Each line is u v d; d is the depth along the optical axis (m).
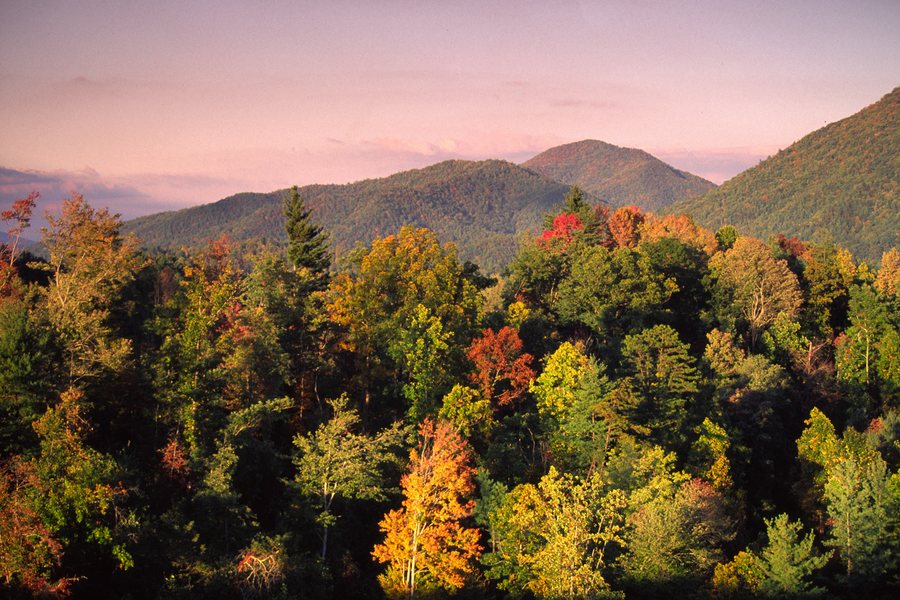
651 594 43.75
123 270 65.88
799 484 59.44
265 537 40.81
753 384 67.75
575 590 41.44
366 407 63.03
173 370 47.75
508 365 61.59
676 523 44.12
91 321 49.28
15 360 41.12
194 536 39.56
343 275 67.69
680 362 61.62
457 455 47.34
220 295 59.75
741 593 43.22
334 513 49.56
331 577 42.97
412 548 43.78
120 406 48.88
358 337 63.38
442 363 62.53
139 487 41.59
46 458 37.31
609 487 48.34
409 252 70.00
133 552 37.53
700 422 59.28
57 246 63.12
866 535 46.06
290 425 56.75
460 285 73.25
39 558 34.19
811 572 44.31
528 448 57.84
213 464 41.69
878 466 48.94
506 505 45.16
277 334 56.31
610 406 53.78
